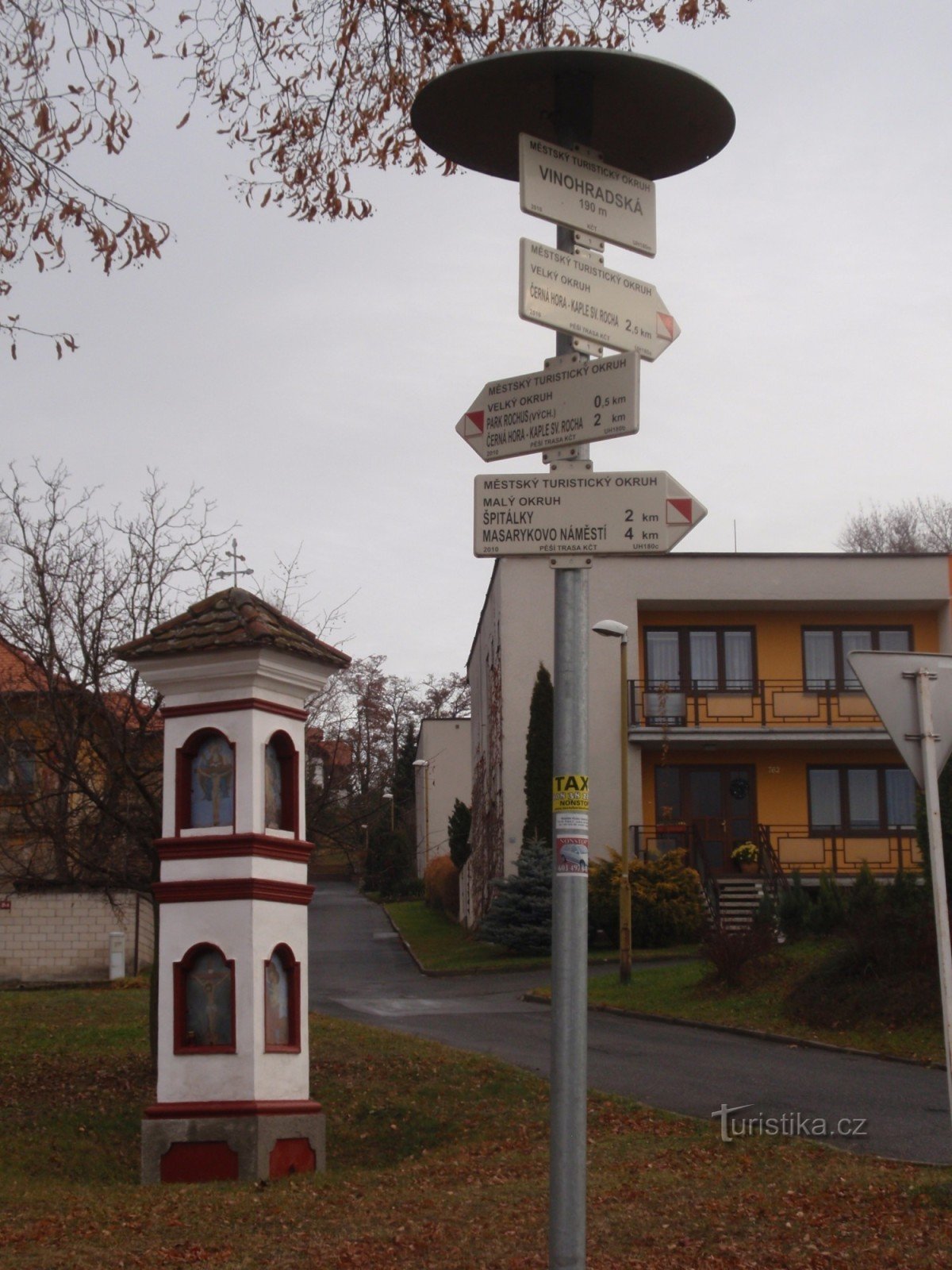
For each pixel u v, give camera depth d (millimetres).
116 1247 7562
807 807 33688
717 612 33938
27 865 14188
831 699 33219
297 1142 10203
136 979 24438
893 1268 6590
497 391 5074
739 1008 20109
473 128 5406
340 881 65312
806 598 33000
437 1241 7500
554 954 4578
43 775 14234
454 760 59500
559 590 4852
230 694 10406
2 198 8383
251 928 10078
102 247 8562
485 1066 14062
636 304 5129
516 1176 9766
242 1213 8477
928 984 18125
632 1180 9023
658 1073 15125
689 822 33000
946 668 7406
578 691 4746
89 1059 14883
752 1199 8227
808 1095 13586
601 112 5344
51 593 13820
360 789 18016
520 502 4879
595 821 32438
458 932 38375
